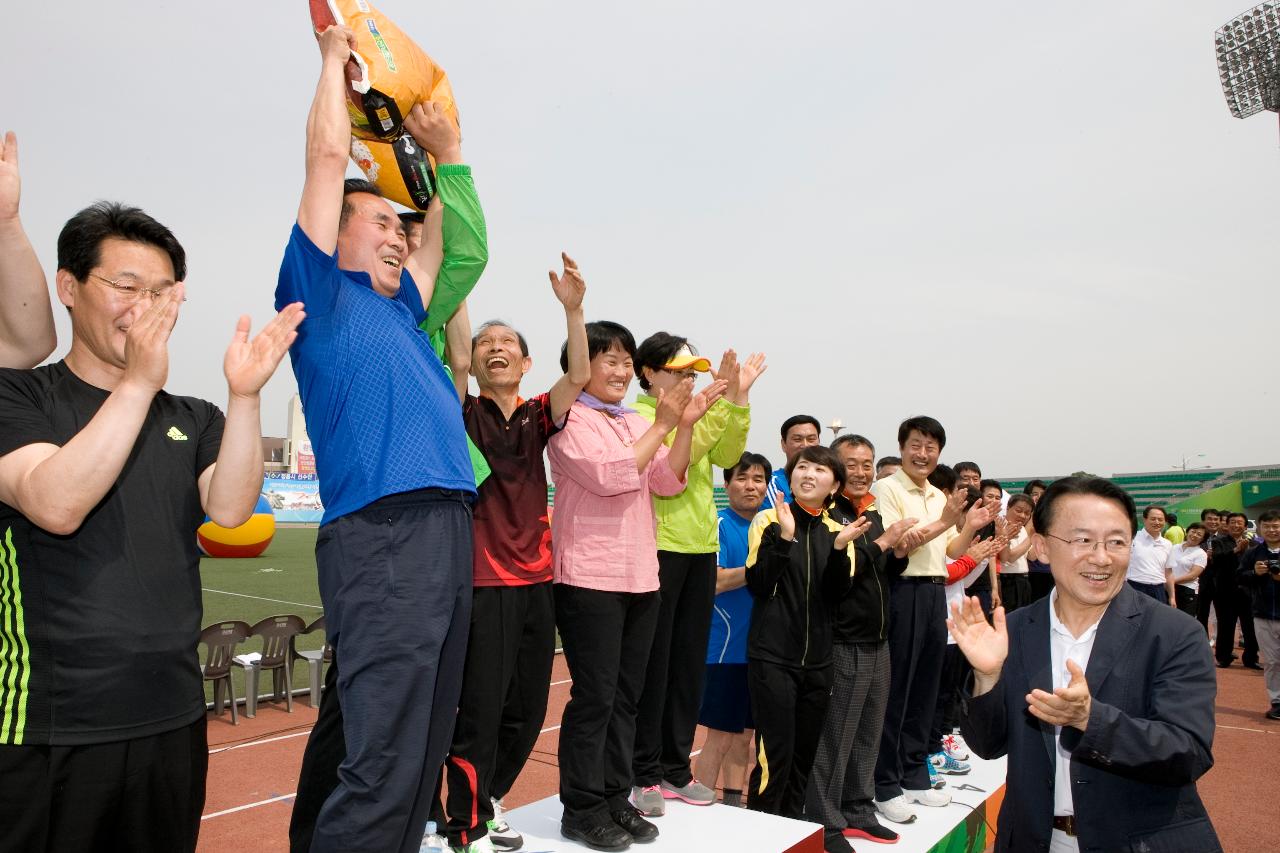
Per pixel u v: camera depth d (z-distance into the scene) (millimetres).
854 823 4445
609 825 3299
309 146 2244
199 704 2197
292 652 8438
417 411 2240
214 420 2443
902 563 4852
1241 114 27406
